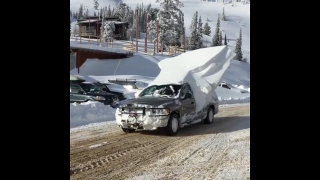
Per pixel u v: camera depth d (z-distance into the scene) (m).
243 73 60.91
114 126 10.29
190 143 7.55
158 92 9.66
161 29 59.22
